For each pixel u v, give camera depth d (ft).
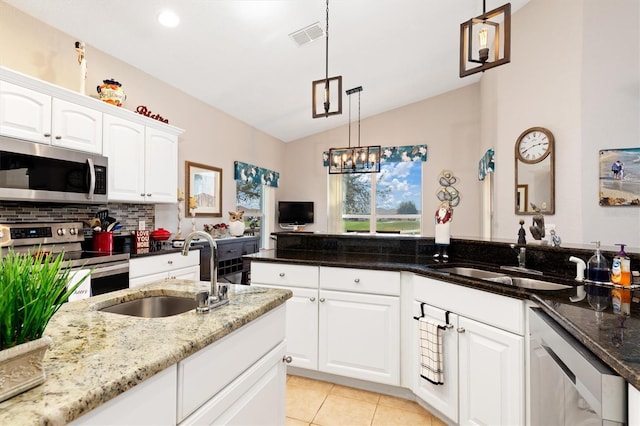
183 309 4.66
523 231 6.77
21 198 6.82
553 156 10.62
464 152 19.15
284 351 4.58
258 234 19.62
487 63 5.63
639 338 3.00
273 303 4.23
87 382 2.13
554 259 6.13
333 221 21.91
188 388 2.86
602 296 4.46
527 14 11.57
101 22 8.86
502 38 5.51
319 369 7.52
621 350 2.74
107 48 9.92
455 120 19.34
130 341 2.85
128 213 10.88
